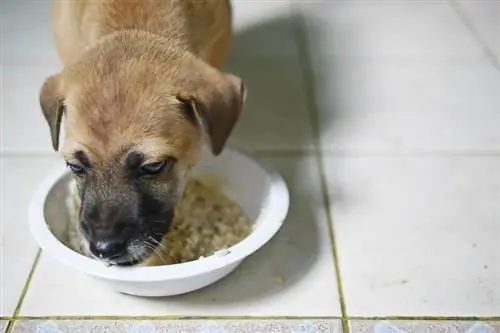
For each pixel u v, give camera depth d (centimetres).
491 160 68
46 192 57
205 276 52
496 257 59
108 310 54
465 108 75
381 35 87
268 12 92
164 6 59
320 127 73
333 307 55
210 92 52
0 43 85
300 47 85
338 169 67
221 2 65
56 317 54
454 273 57
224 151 62
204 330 53
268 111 75
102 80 50
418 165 68
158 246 52
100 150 50
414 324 54
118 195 50
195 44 60
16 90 77
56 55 82
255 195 61
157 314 54
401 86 79
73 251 52
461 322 54
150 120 50
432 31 88
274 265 58
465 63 82
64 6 65
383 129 72
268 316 54
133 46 53
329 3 95
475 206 63
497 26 89
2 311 54
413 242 60
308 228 61
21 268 58
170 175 52
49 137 71
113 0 59
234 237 59
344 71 81
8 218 62
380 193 65
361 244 60
